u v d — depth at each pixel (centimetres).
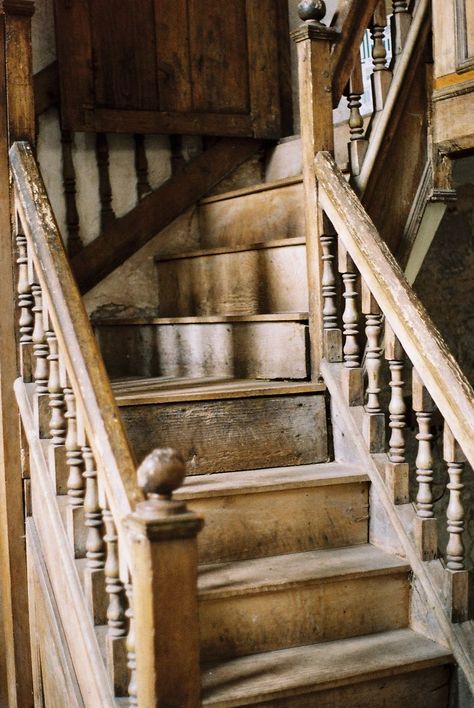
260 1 481
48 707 329
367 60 558
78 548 288
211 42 469
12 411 362
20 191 330
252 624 285
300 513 317
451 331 480
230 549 306
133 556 217
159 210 464
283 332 361
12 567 369
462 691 282
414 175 371
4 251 354
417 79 369
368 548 321
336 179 342
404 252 372
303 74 353
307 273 355
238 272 409
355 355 337
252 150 490
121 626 256
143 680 217
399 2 369
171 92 459
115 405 257
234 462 330
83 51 436
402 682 280
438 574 297
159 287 469
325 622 295
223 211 455
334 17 365
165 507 215
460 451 287
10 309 358
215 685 261
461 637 285
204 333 397
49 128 439
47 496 313
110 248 451
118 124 445
